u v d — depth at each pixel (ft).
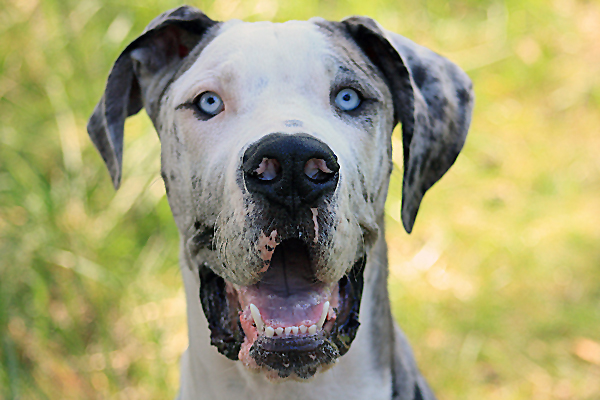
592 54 19.31
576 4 20.85
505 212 15.70
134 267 13.43
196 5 15.80
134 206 13.85
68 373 12.01
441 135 7.78
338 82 6.91
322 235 5.85
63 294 12.75
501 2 19.92
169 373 12.24
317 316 6.33
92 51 14.89
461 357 12.97
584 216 15.69
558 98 18.42
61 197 13.56
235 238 6.00
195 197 6.89
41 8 15.33
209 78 6.88
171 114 7.25
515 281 14.38
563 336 13.44
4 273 12.41
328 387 7.25
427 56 7.95
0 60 14.83
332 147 6.13
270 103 6.57
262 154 5.63
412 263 14.61
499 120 17.83
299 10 16.24
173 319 12.95
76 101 14.51
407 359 8.41
